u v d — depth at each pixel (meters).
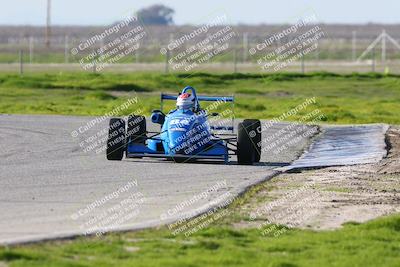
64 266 37.81
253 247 44.31
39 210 51.84
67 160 75.62
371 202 57.22
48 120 115.44
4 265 37.88
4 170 68.69
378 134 100.88
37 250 41.06
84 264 38.62
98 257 40.62
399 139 96.81
